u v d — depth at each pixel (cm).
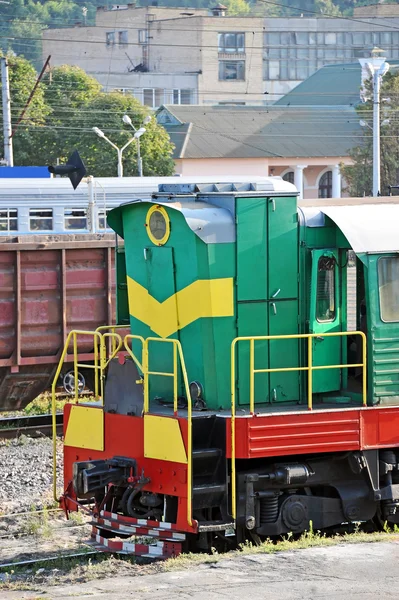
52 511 2656
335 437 2177
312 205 2367
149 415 2144
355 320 2325
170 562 1964
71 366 4088
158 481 2130
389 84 11844
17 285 3841
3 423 3656
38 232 6481
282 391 2294
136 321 2406
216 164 12975
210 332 2220
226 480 2097
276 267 2273
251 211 2244
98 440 2283
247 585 1748
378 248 2223
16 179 6425
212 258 2202
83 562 2198
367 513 2266
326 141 13662
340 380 2333
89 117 12031
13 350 3866
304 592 1692
